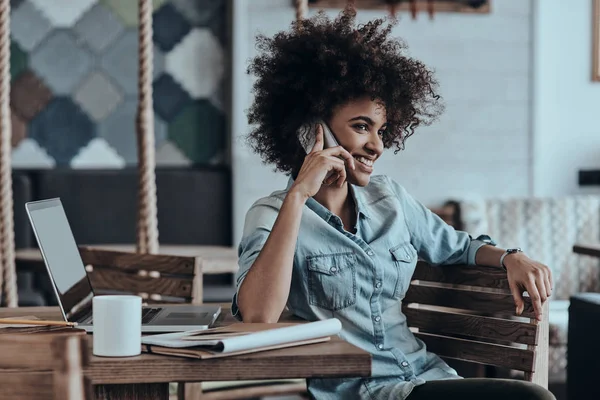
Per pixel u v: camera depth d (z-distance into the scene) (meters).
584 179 5.11
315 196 2.07
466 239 2.24
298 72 2.06
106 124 4.76
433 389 1.93
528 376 2.05
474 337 2.24
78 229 4.64
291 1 4.78
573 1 5.09
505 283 2.13
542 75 5.07
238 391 2.88
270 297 1.83
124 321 1.48
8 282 2.92
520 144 5.05
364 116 2.00
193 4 4.80
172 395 2.63
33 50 4.68
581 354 3.10
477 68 4.99
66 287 1.95
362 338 2.00
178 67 4.80
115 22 4.74
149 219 3.20
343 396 1.93
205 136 4.85
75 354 1.03
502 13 5.00
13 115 4.66
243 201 4.78
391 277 2.04
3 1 2.83
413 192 4.96
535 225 4.61
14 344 1.05
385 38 2.12
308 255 1.99
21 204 4.53
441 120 4.96
